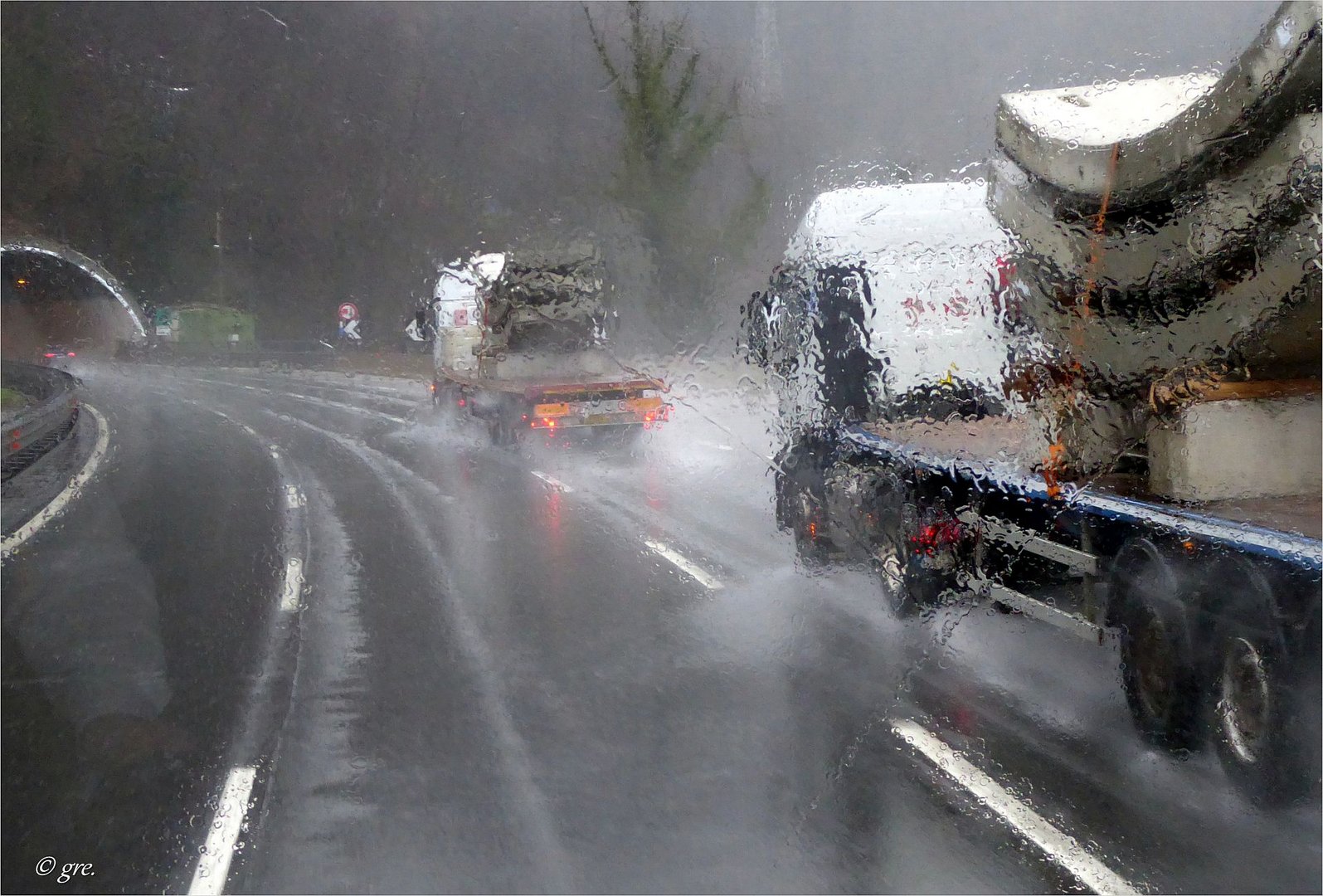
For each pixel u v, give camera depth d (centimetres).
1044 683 1079
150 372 5631
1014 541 1077
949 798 845
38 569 1853
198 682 1235
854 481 1391
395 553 1870
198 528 2166
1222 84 829
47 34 4559
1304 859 734
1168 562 852
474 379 3325
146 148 4894
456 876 768
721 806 852
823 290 1477
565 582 1603
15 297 5250
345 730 1062
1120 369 955
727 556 1695
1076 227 1002
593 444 2817
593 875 758
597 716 1060
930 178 1502
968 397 1306
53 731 1109
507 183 3228
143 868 811
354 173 4597
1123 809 812
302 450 3388
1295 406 864
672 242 2680
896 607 1280
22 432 2967
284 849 823
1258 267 853
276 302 5438
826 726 1005
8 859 838
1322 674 709
